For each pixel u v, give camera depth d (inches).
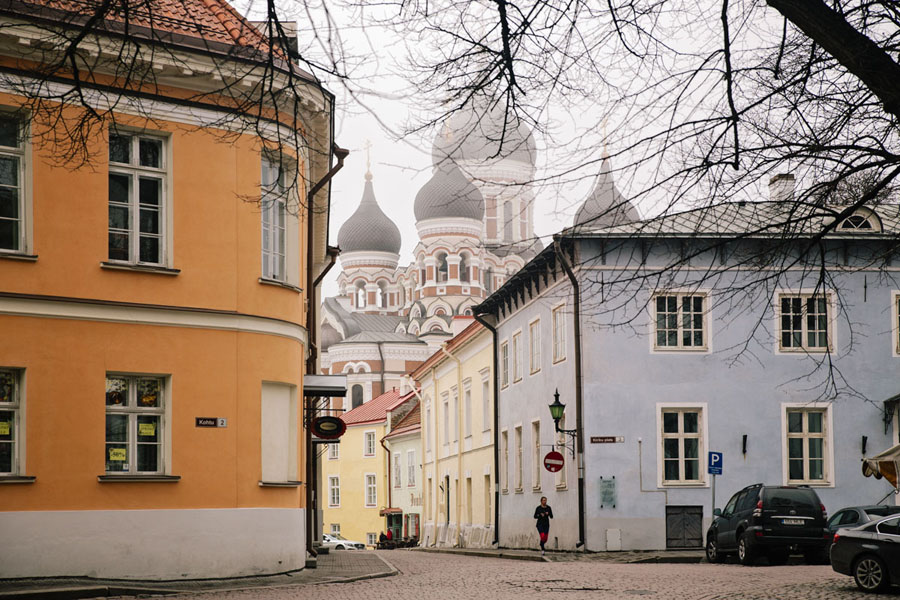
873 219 1378.0
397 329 4916.3
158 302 817.5
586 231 414.3
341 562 1178.0
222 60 381.1
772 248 441.4
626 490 1350.9
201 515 822.5
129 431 808.3
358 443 3440.0
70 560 765.3
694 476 1365.7
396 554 1673.2
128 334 804.6
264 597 701.3
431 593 729.6
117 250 810.2
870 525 755.4
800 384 1375.5
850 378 1380.4
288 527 886.4
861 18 398.6
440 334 4729.3
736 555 1237.7
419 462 2704.2
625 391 1360.7
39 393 766.5
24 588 710.5
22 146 756.6
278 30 357.4
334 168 924.0
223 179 847.7
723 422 1366.9
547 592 735.7
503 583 825.5
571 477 1403.8
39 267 772.0
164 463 817.5
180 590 750.5
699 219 436.1
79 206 789.2
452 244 4788.4
